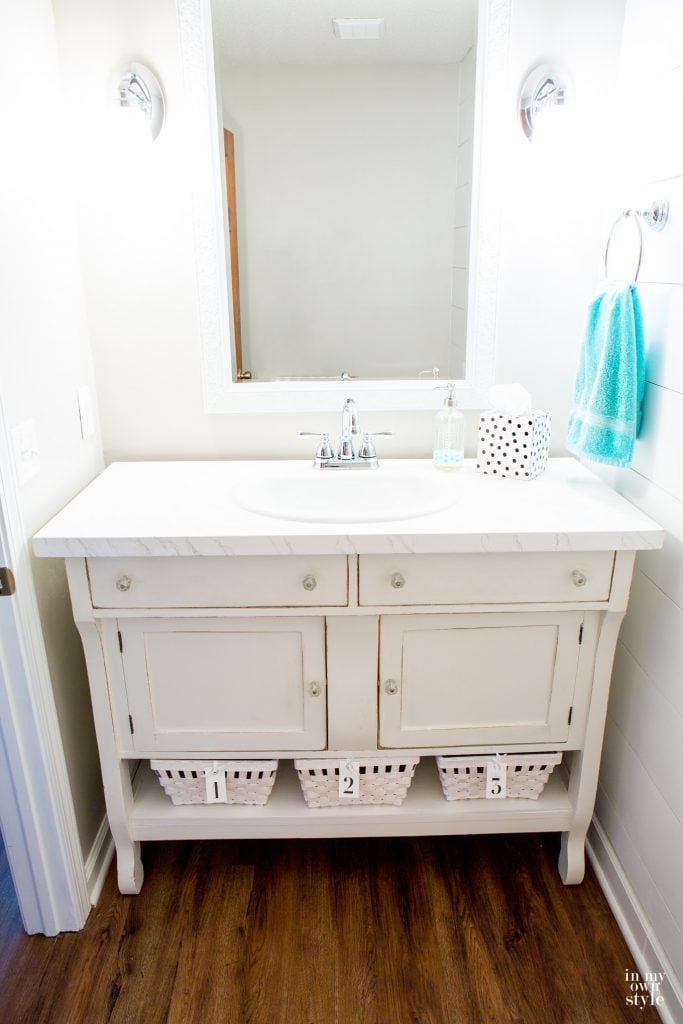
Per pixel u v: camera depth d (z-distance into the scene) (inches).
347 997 56.5
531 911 63.8
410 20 62.9
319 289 69.1
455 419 68.0
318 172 66.2
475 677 58.9
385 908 64.0
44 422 57.9
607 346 57.3
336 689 58.7
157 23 61.4
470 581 55.1
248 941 61.1
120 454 72.5
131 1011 55.7
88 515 56.6
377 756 61.2
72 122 63.2
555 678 59.1
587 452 60.2
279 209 66.9
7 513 50.8
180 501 59.6
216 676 58.2
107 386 70.3
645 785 59.7
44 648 56.6
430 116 64.9
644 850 59.4
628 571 55.1
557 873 67.7
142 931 62.1
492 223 67.0
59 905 61.1
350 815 62.6
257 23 62.7
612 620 56.8
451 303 69.5
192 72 62.5
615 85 63.9
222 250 67.4
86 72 62.2
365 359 70.9
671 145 53.6
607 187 66.1
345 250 68.2
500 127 64.6
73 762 63.6
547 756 61.9
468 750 61.4
